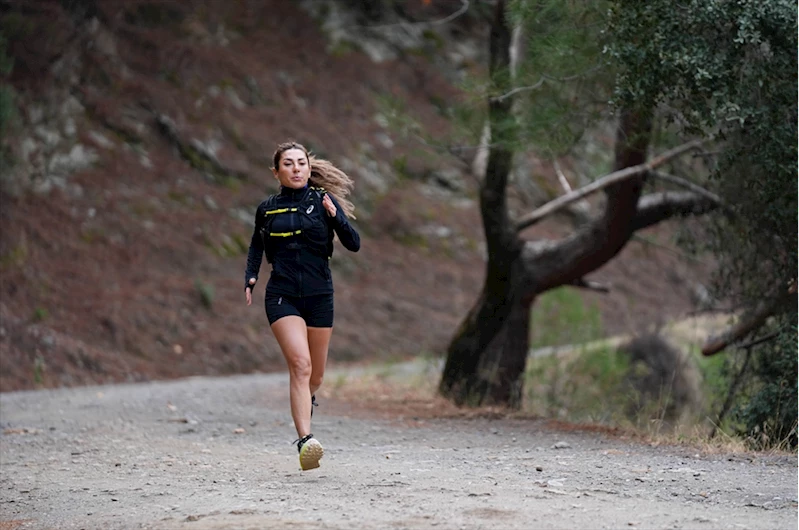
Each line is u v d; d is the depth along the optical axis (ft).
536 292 77.10
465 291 168.25
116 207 135.54
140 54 160.56
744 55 47.75
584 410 73.15
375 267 164.55
